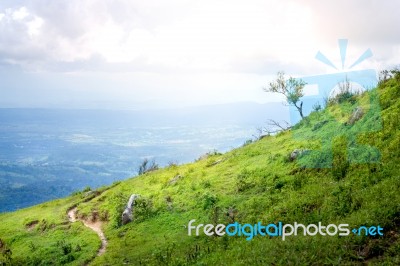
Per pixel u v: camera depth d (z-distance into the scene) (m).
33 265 22.28
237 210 19.69
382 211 11.94
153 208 25.28
